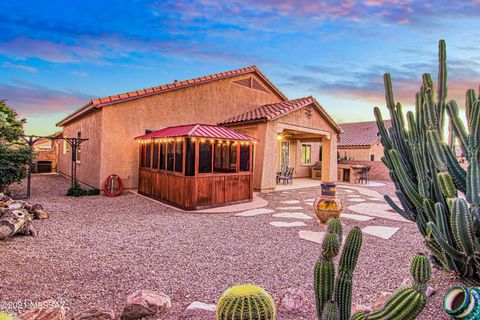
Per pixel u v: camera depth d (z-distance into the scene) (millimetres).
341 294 2088
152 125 12688
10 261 4637
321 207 7402
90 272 4332
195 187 9039
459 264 3459
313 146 22344
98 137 11930
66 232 6410
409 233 6867
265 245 5801
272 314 2172
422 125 3703
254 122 13344
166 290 3828
